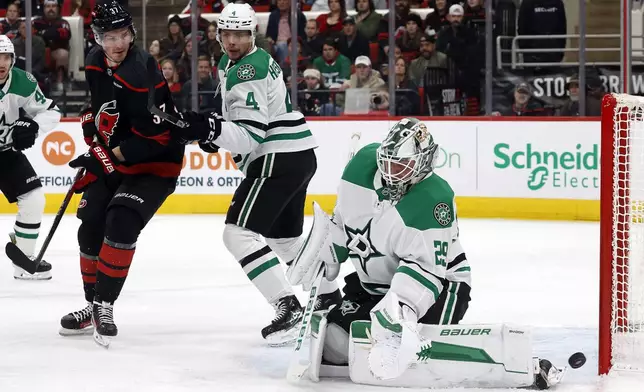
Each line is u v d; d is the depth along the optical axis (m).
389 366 4.53
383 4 15.84
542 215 13.60
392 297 4.66
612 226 5.21
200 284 8.66
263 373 5.38
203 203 14.40
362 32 15.03
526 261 10.07
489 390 4.91
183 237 11.92
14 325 6.83
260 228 6.29
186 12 15.62
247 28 6.12
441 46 14.87
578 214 13.45
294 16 14.58
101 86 6.07
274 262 6.24
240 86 6.12
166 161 6.23
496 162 13.75
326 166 14.14
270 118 6.34
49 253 10.62
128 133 6.21
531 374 4.89
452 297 5.19
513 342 4.91
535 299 7.95
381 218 4.88
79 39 15.58
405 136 4.70
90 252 6.39
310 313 5.11
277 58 15.41
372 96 14.92
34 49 15.32
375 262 5.03
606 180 5.20
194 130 5.84
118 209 6.03
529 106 14.91
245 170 6.46
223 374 5.36
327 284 5.82
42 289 8.41
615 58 15.44
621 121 5.29
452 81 14.94
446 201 4.84
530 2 14.83
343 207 5.00
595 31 15.45
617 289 5.37
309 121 14.15
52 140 14.32
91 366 5.56
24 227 8.83
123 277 6.08
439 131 13.90
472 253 10.62
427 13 15.05
